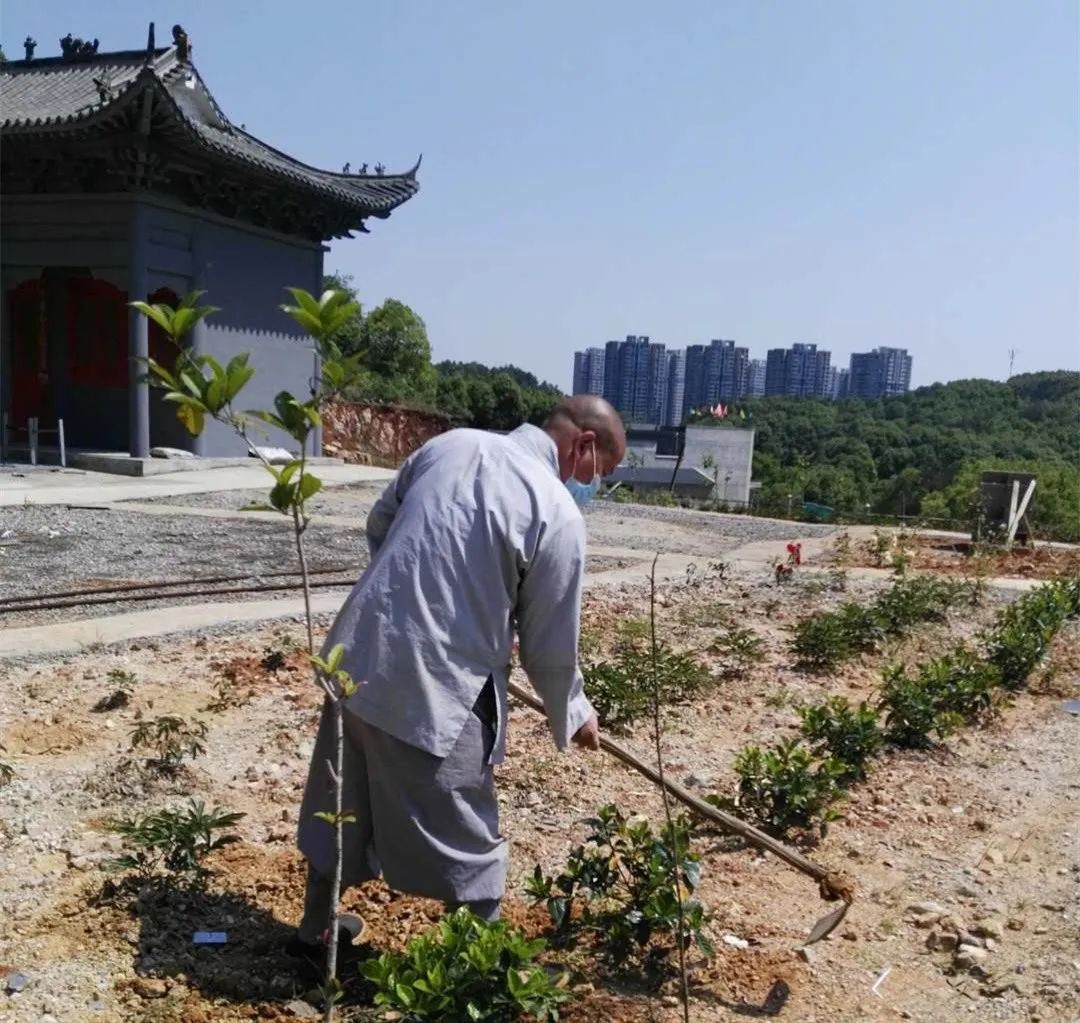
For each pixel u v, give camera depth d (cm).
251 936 350
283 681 631
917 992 347
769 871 431
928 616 960
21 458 1984
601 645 779
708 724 626
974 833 488
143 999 310
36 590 874
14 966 322
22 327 2100
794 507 2312
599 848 386
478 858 309
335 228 2356
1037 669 805
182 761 494
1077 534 1675
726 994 333
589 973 337
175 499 1532
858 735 544
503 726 313
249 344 2155
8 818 424
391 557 301
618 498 2138
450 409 3878
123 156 1803
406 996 266
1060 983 352
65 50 2252
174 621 761
